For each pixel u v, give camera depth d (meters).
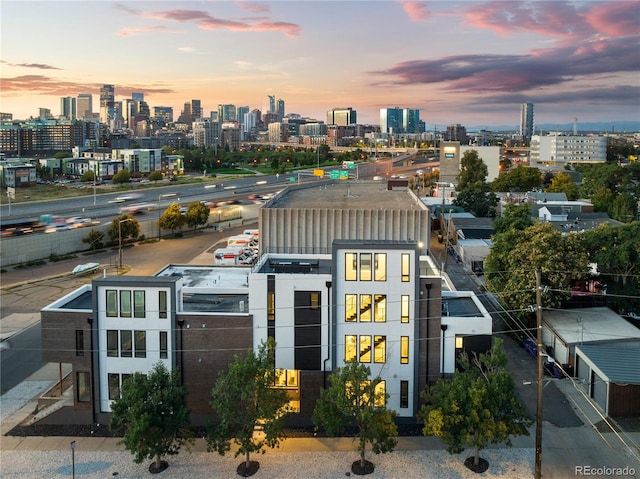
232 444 42.59
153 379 39.06
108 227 122.12
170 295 44.59
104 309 44.91
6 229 128.25
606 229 65.75
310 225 64.94
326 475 38.25
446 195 172.38
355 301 44.72
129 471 39.00
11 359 60.38
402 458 40.31
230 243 114.12
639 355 50.84
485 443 38.69
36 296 85.19
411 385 45.06
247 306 49.06
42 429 45.00
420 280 44.72
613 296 63.34
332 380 38.81
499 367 41.44
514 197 143.62
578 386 51.75
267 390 38.41
